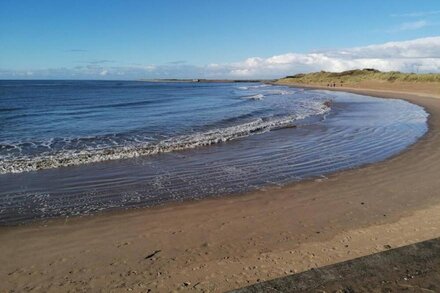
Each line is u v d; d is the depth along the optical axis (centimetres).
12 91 6806
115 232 641
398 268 412
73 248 580
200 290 440
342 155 1255
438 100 3788
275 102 3912
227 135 1677
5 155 1291
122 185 930
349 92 6206
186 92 6956
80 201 813
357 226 639
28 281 479
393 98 4350
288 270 484
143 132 1820
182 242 592
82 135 1745
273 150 1357
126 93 6406
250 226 654
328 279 393
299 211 727
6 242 607
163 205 782
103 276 487
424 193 820
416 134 1650
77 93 6288
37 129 1967
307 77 15338
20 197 842
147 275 485
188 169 1087
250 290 378
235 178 988
